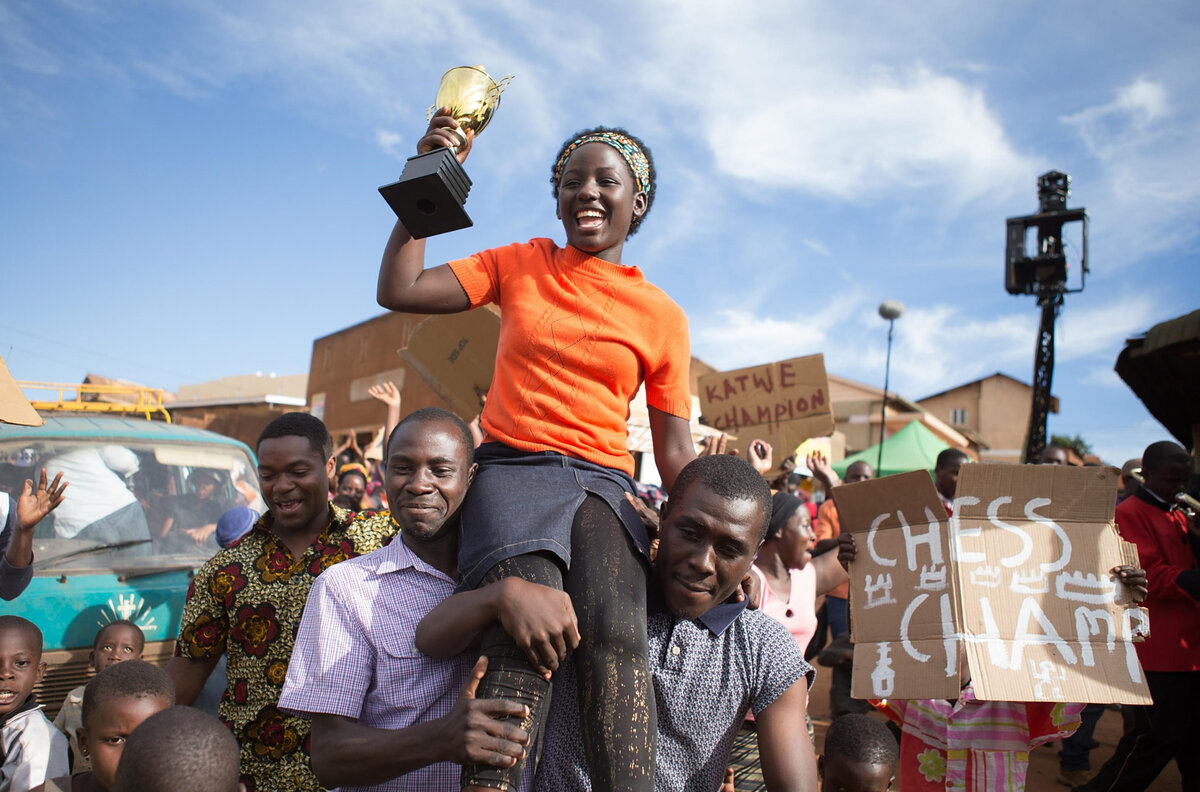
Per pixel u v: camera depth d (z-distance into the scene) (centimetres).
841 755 295
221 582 287
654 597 205
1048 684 249
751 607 219
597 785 159
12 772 299
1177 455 476
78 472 459
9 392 331
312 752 192
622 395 210
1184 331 768
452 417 211
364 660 198
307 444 291
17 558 368
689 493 195
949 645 256
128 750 173
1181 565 464
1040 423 1675
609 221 213
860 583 278
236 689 279
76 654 392
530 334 205
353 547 294
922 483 269
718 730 204
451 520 206
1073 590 259
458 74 201
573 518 188
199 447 512
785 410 666
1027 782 582
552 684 193
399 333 1677
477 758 158
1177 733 461
